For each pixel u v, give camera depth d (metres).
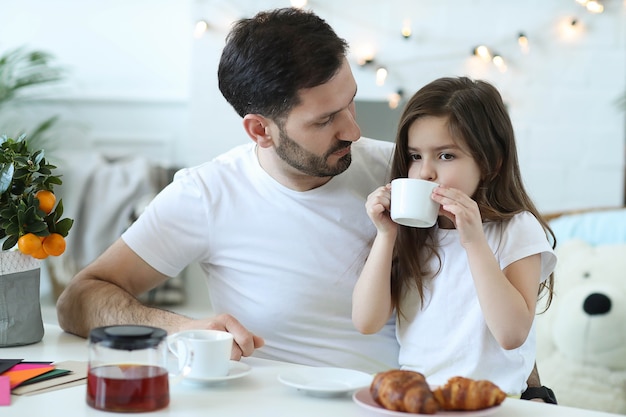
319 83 1.56
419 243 1.64
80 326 1.67
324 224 1.73
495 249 1.58
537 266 1.57
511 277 1.56
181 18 4.61
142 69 4.65
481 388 1.11
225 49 1.69
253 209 1.75
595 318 2.69
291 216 1.74
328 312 1.73
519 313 1.47
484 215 1.60
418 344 1.63
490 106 1.60
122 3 4.64
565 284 2.85
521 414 1.16
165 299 3.90
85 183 3.97
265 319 1.75
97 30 4.67
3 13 4.74
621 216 3.03
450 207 1.44
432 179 1.59
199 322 1.48
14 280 1.54
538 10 3.71
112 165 4.05
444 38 3.79
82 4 4.68
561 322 2.76
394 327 1.74
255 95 1.62
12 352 1.50
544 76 3.71
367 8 3.85
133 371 1.13
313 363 1.73
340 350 1.73
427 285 1.63
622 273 2.79
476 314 1.57
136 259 1.77
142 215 1.81
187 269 3.96
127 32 4.65
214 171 1.79
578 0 3.67
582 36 3.68
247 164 1.79
